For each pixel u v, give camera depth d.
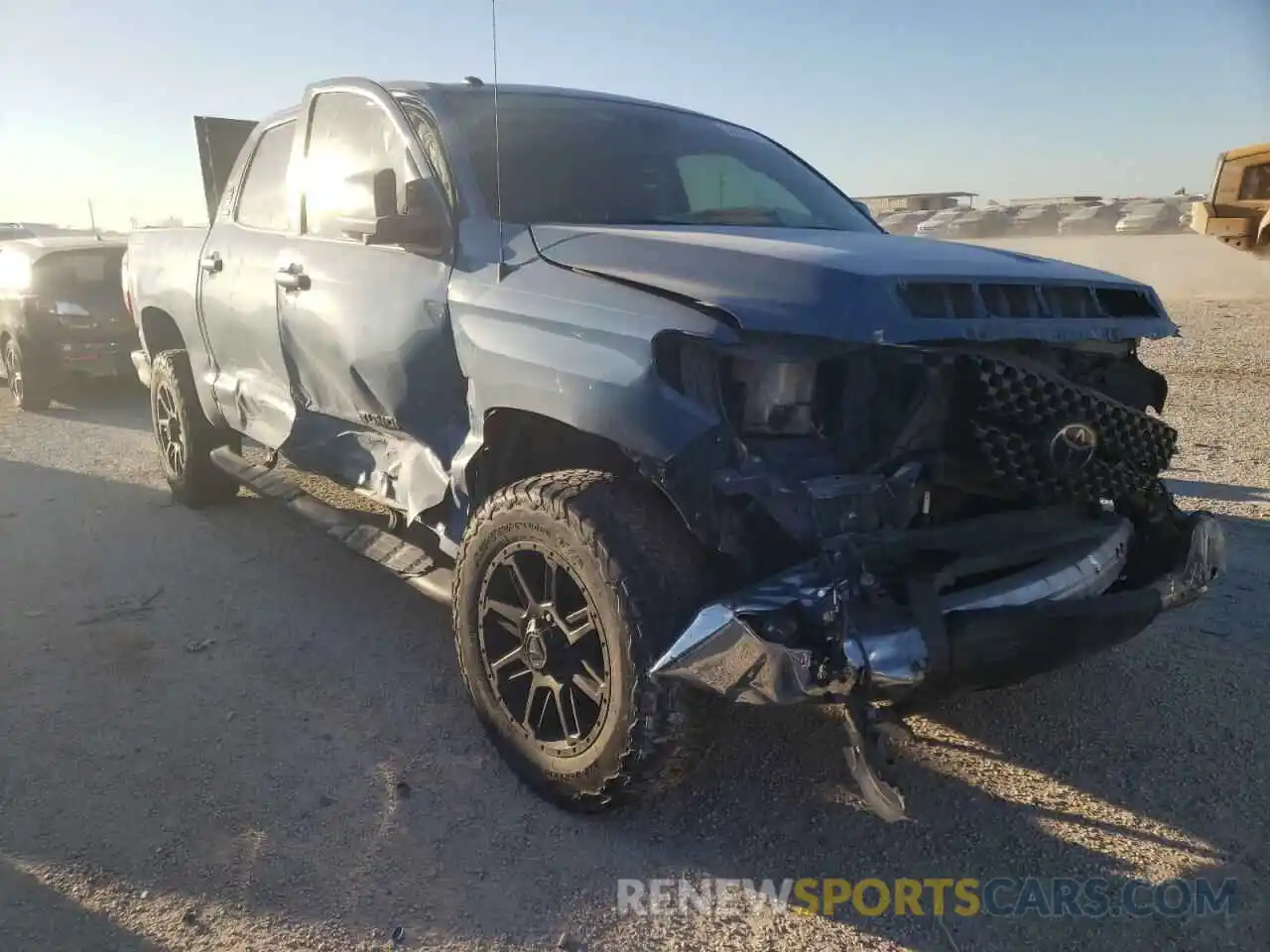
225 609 4.55
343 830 2.91
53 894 2.62
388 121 3.93
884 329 2.42
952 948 2.46
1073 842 2.85
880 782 2.34
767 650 2.33
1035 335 2.64
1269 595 4.50
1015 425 2.62
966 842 2.86
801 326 2.46
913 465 2.58
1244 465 6.74
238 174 5.16
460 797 3.08
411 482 3.67
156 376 5.99
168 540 5.51
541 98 4.08
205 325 5.21
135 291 6.12
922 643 2.37
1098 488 2.77
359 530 4.13
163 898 2.61
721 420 2.52
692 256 2.82
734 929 2.52
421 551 3.79
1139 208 40.31
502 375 3.03
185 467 5.86
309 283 4.12
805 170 4.58
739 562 2.59
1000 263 2.89
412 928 2.51
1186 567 3.06
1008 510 2.94
